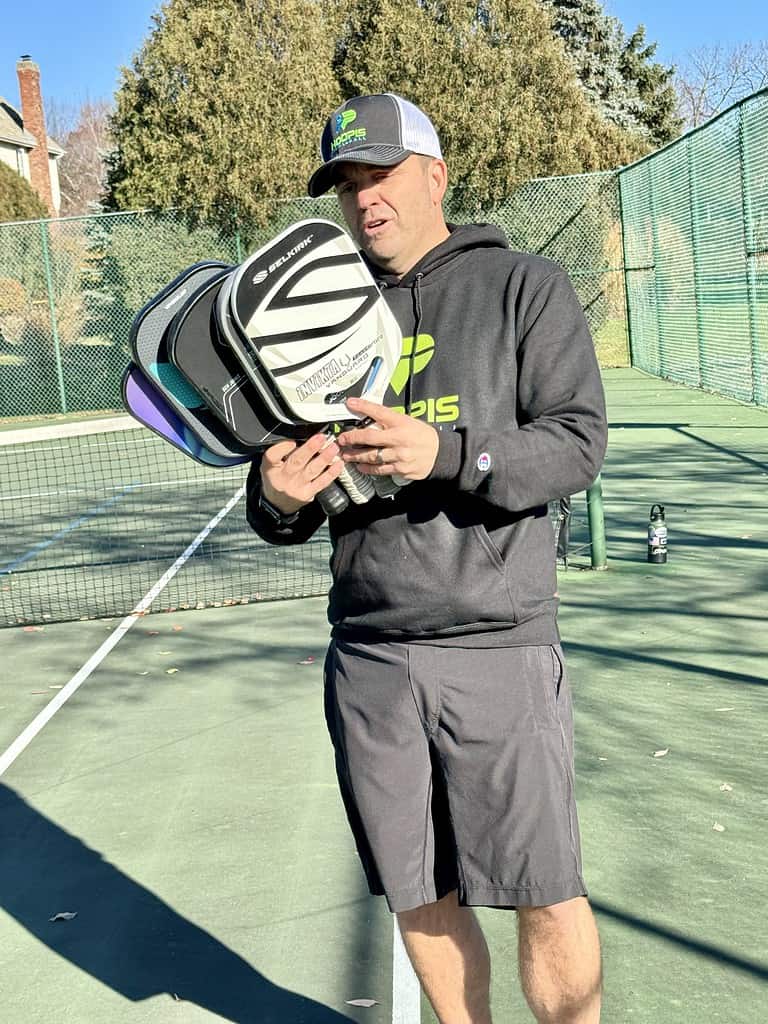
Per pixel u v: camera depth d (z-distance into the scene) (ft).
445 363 7.29
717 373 58.54
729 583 23.03
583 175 74.69
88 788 15.02
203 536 33.78
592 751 14.87
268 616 23.61
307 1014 9.66
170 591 26.84
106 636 22.98
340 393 6.67
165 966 10.60
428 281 7.46
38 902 12.07
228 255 71.41
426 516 7.11
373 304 6.68
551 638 7.32
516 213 75.51
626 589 23.11
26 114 155.43
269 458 6.79
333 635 7.74
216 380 6.53
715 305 57.52
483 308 7.30
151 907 11.72
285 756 15.60
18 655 22.02
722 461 38.88
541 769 7.05
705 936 10.36
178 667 20.39
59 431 64.80
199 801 14.28
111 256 70.85
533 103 78.59
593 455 6.97
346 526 7.38
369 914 11.30
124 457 55.21
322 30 77.77
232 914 11.47
